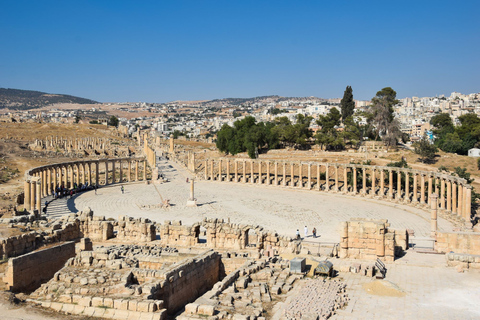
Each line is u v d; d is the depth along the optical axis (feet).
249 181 467.11
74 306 97.60
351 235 159.43
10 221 176.14
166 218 285.84
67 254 137.80
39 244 161.27
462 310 112.47
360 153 510.58
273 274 131.75
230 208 326.03
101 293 101.65
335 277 138.41
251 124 603.67
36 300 102.99
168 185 456.86
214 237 183.73
